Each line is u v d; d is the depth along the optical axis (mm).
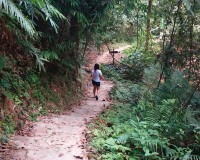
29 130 3244
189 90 3990
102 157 2586
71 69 6016
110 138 2930
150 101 4527
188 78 4801
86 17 5273
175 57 5238
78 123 3865
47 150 2648
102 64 11070
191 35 5086
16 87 3838
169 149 2820
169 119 3438
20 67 4234
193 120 3336
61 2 4684
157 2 6527
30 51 4020
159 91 4535
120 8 6512
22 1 3432
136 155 2801
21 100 3811
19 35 3836
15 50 4180
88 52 11906
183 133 3143
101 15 5418
